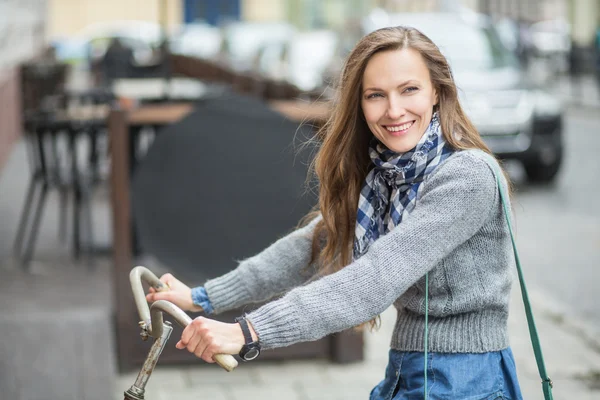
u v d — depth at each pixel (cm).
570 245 1132
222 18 5078
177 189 680
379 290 299
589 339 775
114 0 4872
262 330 291
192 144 682
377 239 322
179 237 680
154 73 1391
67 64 1217
